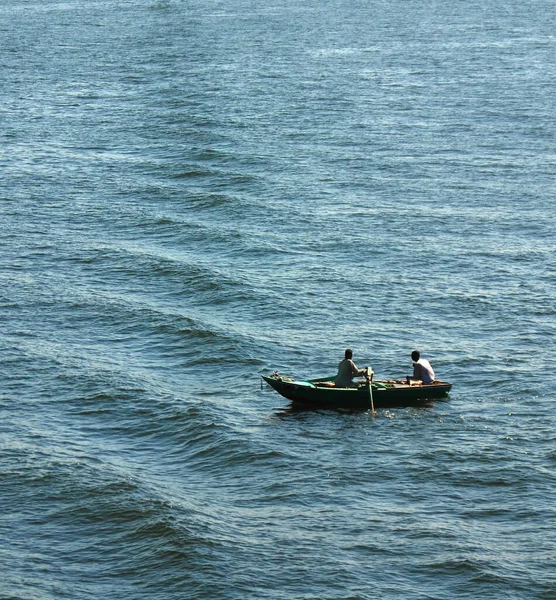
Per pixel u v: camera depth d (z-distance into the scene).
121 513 44.19
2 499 45.47
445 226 86.75
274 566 40.59
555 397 55.72
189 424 52.41
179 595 39.00
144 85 159.12
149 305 69.31
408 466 48.41
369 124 127.62
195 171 104.75
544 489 46.41
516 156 110.69
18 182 101.06
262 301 70.19
